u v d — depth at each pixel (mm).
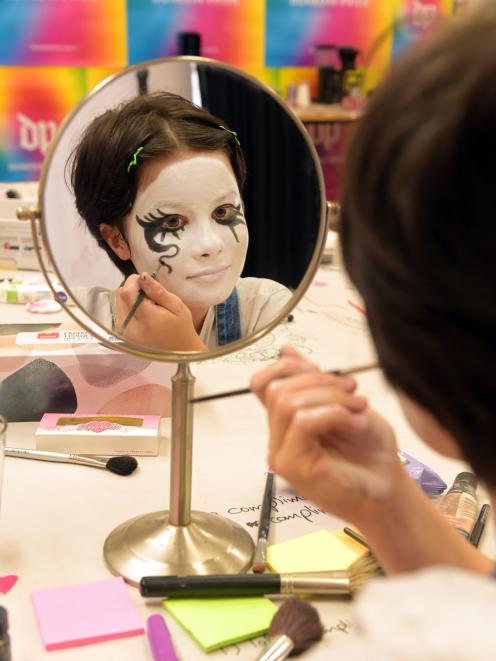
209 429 756
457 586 227
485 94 219
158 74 523
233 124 547
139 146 530
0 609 429
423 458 707
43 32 2041
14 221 1214
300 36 2262
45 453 680
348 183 266
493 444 257
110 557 532
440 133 225
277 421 401
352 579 501
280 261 556
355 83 2170
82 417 730
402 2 2283
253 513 612
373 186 245
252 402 821
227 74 537
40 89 2090
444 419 268
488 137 219
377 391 845
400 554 446
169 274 544
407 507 447
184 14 2145
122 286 540
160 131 539
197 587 491
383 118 245
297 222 553
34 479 648
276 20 2227
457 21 251
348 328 1041
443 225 229
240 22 2199
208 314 550
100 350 756
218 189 549
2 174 2139
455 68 231
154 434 695
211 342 548
